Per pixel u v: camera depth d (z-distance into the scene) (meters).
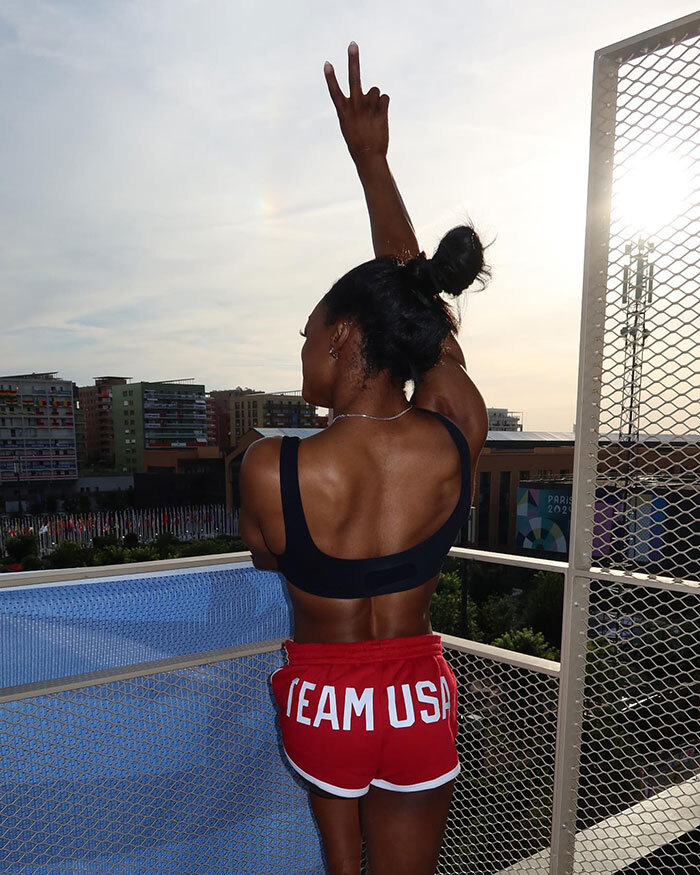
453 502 0.78
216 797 1.18
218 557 1.18
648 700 1.00
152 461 97.38
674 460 0.94
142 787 1.09
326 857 0.85
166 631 1.08
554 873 1.12
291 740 0.76
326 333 0.79
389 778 0.75
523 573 38.06
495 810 1.25
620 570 1.01
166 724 1.11
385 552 0.73
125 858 1.09
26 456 112.44
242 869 1.23
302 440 0.72
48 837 1.01
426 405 0.87
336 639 0.75
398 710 0.72
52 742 1.00
